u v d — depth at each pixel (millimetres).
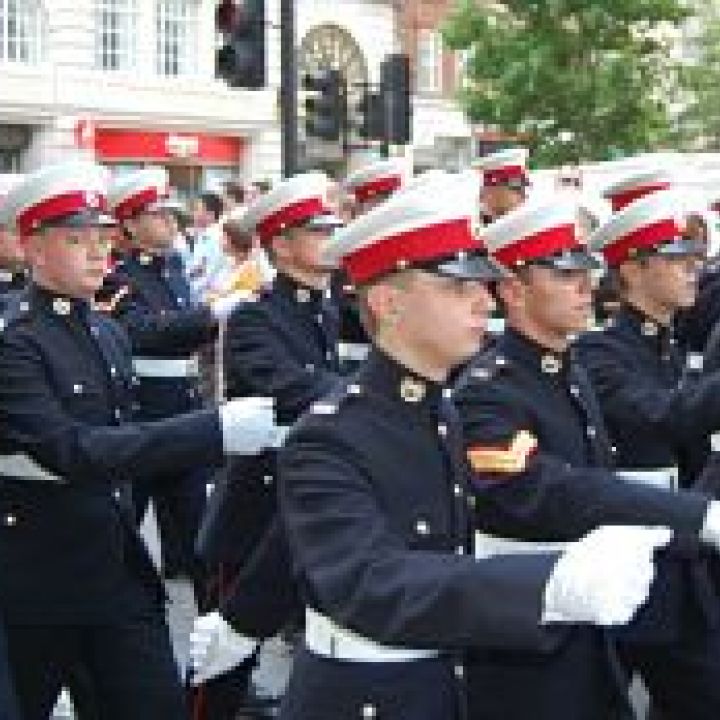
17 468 5547
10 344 5543
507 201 8898
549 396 5172
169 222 9836
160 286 9734
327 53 38156
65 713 6484
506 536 4926
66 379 5633
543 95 29547
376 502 3830
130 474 5309
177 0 36156
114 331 6027
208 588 7477
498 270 3973
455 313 3943
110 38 35125
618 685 4984
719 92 38250
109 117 34594
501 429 4980
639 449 5930
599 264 5605
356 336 7469
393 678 4008
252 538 7207
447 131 39312
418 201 3928
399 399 3988
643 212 6184
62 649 5598
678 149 38594
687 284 6203
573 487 4801
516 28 30141
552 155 29609
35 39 33594
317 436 3889
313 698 4070
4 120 33125
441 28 32625
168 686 5637
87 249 5734
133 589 5621
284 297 7227
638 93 29781
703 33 38688
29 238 5773
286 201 7215
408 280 3943
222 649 6395
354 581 3547
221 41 14750
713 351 6762
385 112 15750
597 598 3166
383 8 39562
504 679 4891
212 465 5703
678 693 5547
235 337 7133
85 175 5809
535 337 5211
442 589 3381
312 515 3762
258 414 5324
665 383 6137
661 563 5344
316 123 15797
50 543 5535
